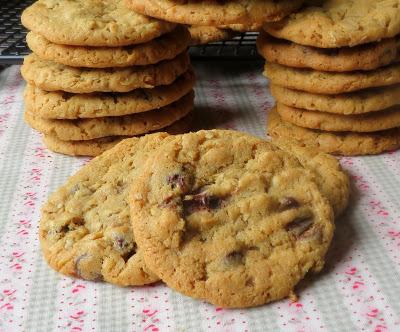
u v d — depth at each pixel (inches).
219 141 12.9
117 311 11.9
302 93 15.3
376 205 14.1
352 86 14.7
